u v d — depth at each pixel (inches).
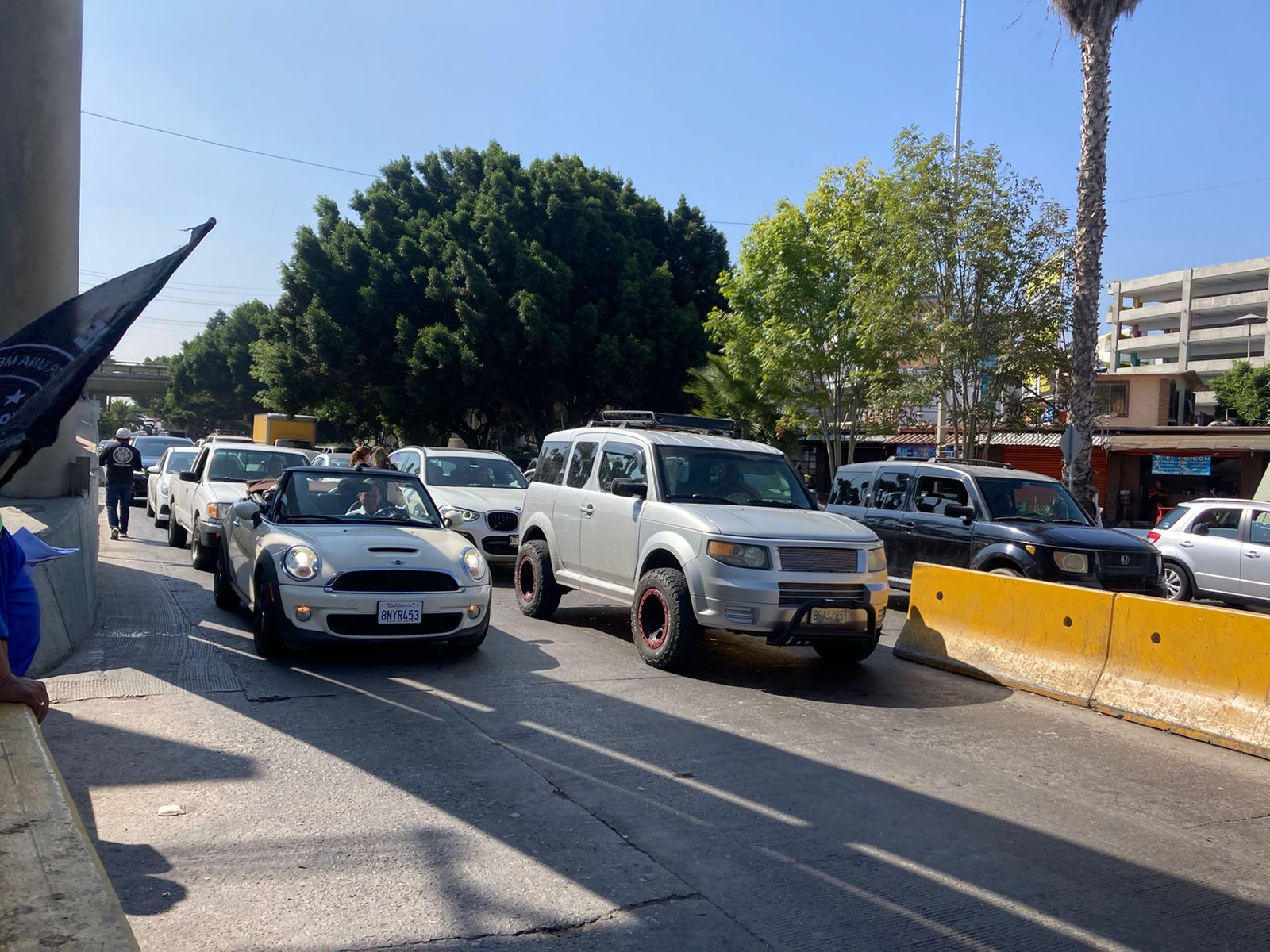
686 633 318.7
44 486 421.1
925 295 778.8
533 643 362.3
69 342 104.0
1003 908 160.1
